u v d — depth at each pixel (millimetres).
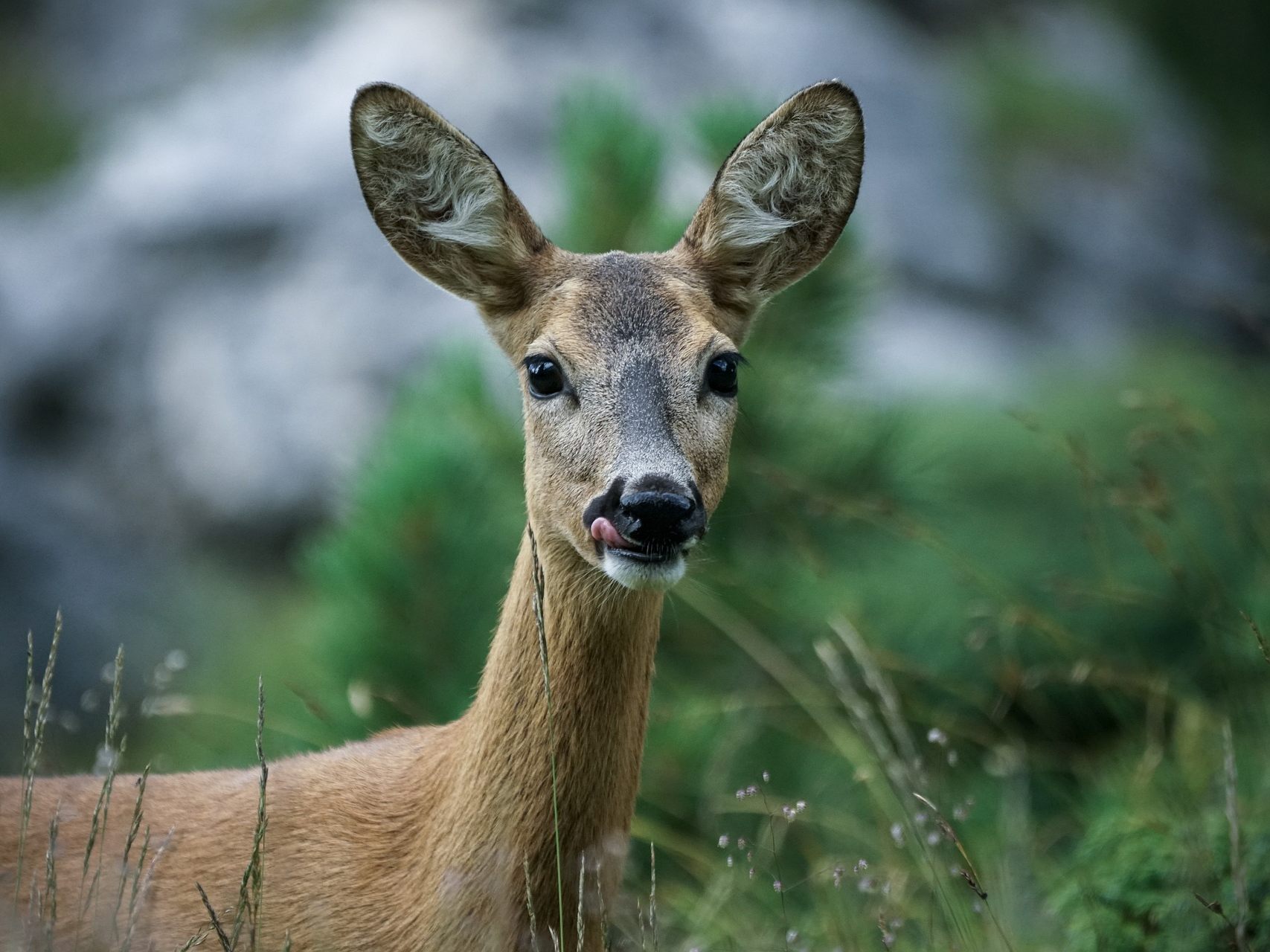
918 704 10758
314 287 22469
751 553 11812
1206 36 38594
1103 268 28234
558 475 6840
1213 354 25641
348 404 21531
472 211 7453
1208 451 13602
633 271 7367
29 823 7242
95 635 19781
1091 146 30531
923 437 15609
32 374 23062
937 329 24547
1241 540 11727
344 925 6711
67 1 31562
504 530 11297
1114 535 14289
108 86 29391
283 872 6840
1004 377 22547
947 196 27094
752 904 9266
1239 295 28344
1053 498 15875
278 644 17906
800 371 11953
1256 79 37938
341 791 7066
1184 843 7855
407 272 22312
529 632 6738
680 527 6414
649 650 6887
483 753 6648
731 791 10539
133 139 26438
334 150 23781
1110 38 35719
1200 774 9531
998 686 11898
